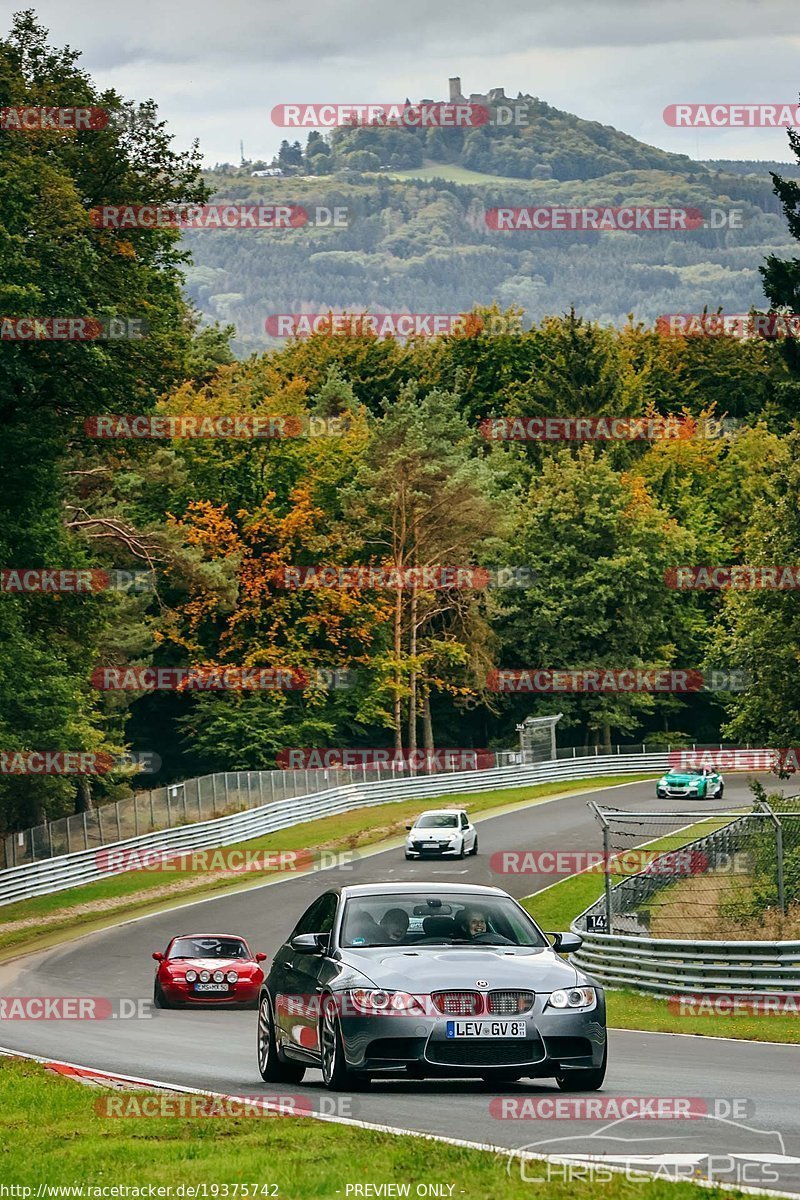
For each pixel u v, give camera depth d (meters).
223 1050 42.16
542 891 99.56
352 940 28.89
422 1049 26.27
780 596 86.38
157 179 88.50
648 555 195.62
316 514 173.50
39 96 82.31
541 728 175.25
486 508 177.00
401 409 180.12
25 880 106.81
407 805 150.75
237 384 192.75
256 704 171.50
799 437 90.44
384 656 177.62
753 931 56.97
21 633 94.62
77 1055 40.09
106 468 137.75
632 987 56.81
